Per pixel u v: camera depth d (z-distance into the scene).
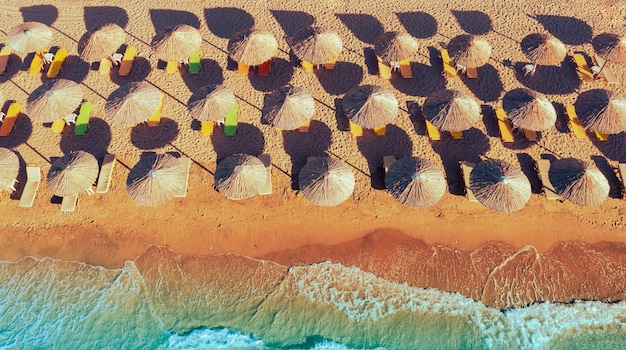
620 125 19.44
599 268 18.42
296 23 25.41
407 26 25.20
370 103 19.89
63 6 25.91
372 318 17.91
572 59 23.73
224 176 18.44
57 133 21.45
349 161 20.75
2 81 23.27
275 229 19.45
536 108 19.55
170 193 18.25
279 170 20.56
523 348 17.22
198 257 18.97
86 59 22.12
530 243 18.95
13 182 19.50
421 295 18.20
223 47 24.42
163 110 22.12
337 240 19.25
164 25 25.31
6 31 25.12
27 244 19.20
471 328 17.62
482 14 25.56
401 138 21.30
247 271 18.73
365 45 24.47
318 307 18.14
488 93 22.59
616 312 17.70
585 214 19.38
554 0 25.88
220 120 20.67
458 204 19.69
